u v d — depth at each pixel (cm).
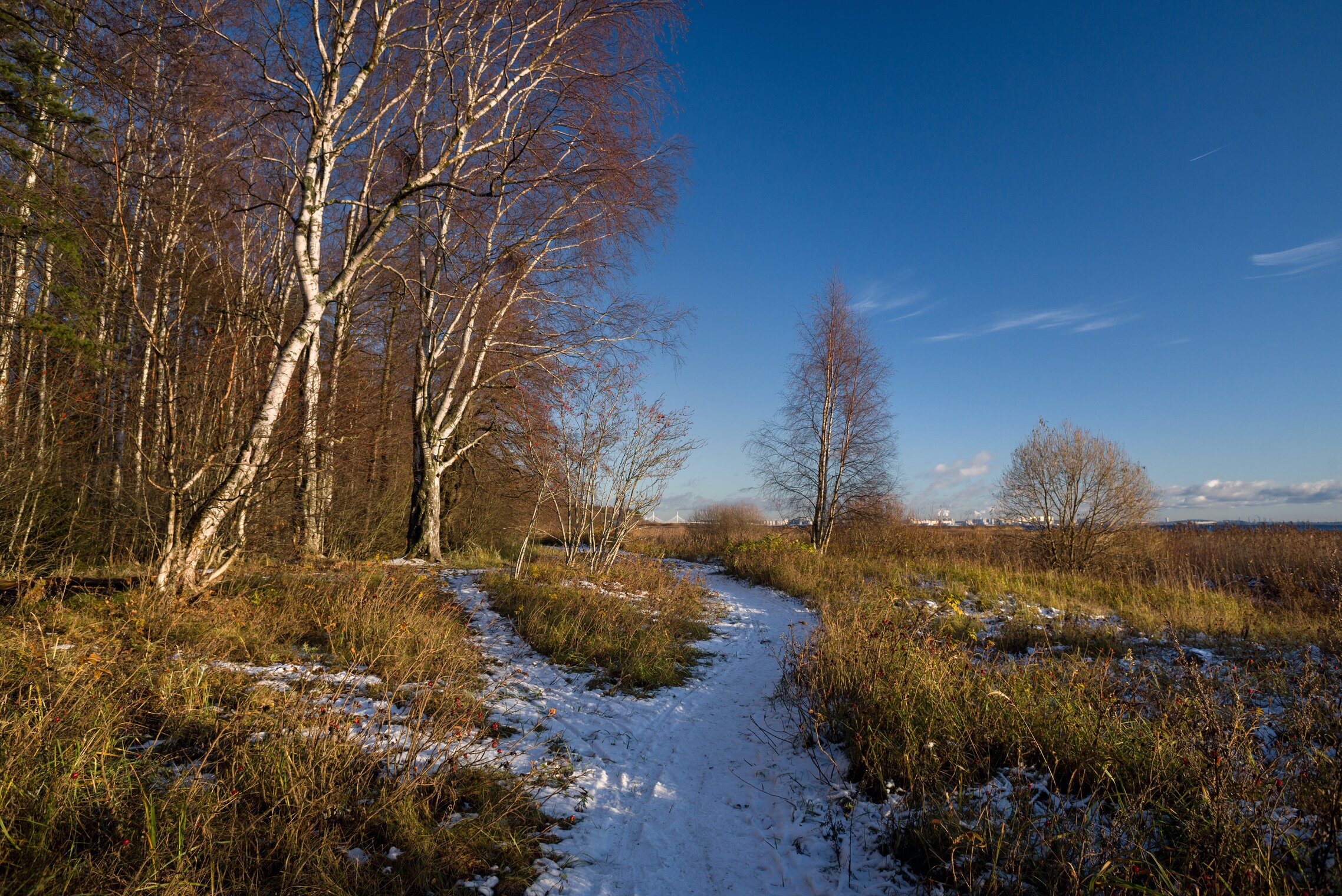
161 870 254
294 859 286
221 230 1148
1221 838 275
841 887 321
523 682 633
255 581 836
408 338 1909
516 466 2056
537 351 1603
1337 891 251
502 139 1080
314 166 922
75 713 357
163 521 1020
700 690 684
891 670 554
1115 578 1675
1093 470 1819
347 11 1001
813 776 452
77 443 1212
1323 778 326
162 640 543
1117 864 281
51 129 1044
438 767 381
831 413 2442
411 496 1839
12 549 938
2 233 998
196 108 1080
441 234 1462
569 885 313
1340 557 1548
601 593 1055
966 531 2495
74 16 930
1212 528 2156
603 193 1389
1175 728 405
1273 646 797
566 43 1165
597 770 454
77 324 1128
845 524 2452
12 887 236
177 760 358
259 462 789
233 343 934
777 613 1188
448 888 293
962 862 309
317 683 505
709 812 414
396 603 764
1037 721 432
